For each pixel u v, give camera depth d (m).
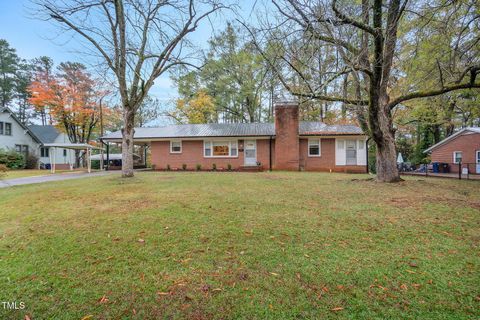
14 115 24.09
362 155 16.77
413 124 24.61
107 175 12.84
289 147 16.61
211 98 26.16
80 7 9.20
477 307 1.85
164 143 18.44
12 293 2.11
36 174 15.34
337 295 2.03
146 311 1.86
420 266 2.50
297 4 5.86
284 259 2.67
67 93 22.66
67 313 1.86
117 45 10.00
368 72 7.15
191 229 3.64
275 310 1.85
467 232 3.46
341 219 4.14
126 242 3.18
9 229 3.72
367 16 6.55
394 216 4.31
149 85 10.62
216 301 1.97
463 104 13.48
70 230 3.64
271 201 5.55
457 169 17.61
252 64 19.77
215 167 17.81
